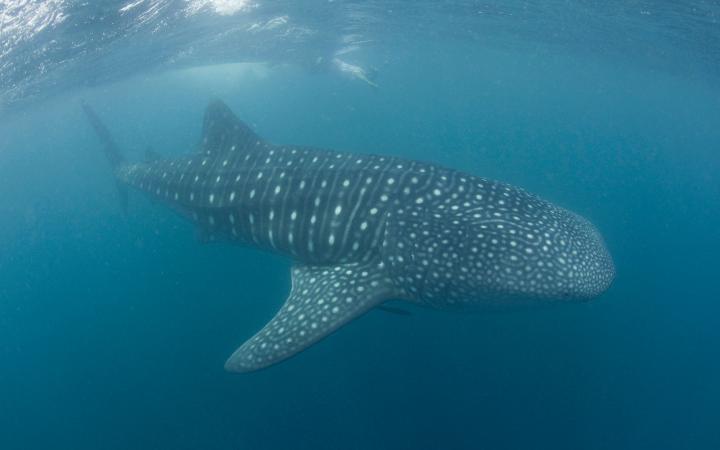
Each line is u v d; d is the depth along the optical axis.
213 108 8.23
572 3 15.50
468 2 17.53
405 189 6.40
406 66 55.09
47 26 12.41
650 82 42.00
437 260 5.83
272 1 15.65
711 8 12.81
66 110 38.06
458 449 9.59
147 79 34.84
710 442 11.34
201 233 8.95
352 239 6.52
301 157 7.38
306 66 26.91
